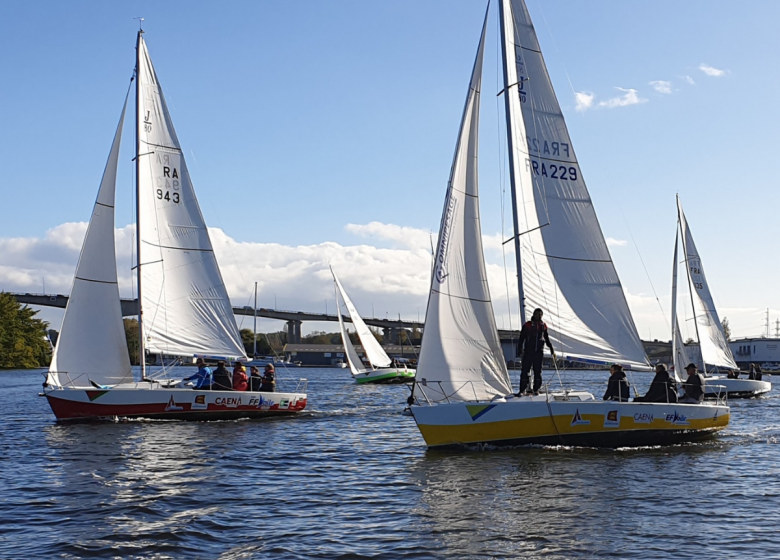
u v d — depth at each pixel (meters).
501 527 10.54
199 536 10.08
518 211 17.64
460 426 16.59
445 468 14.95
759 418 27.61
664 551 9.45
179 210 25.69
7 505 11.75
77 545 9.62
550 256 17.84
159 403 22.89
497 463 15.43
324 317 129.50
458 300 17.02
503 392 17.16
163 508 11.64
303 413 26.67
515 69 18.12
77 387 22.70
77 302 23.08
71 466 15.20
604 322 17.98
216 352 25.84
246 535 10.16
